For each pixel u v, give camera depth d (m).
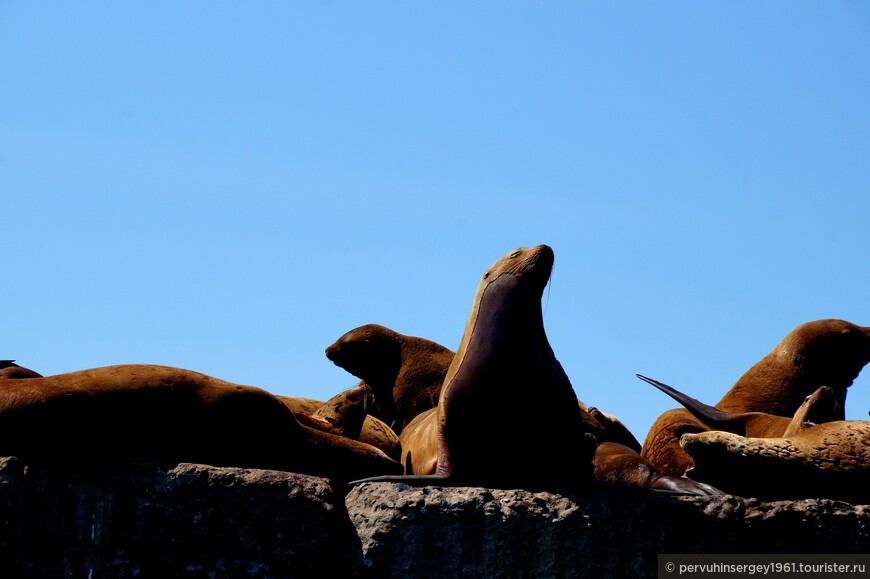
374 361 58.12
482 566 36.09
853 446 38.78
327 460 39.78
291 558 35.78
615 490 38.00
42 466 35.16
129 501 35.31
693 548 37.34
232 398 38.25
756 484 39.28
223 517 35.69
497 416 37.72
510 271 39.19
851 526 38.25
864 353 52.94
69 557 34.75
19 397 35.47
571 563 36.44
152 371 37.78
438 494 36.69
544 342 39.16
